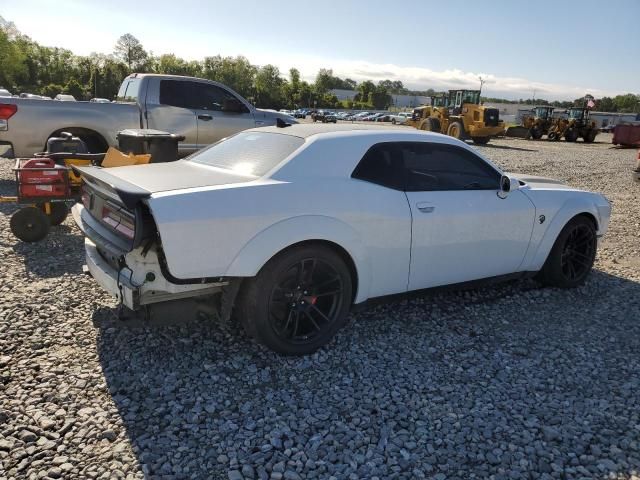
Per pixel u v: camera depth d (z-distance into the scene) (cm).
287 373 327
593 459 255
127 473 234
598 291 500
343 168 360
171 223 288
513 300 467
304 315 348
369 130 396
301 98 11056
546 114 3750
